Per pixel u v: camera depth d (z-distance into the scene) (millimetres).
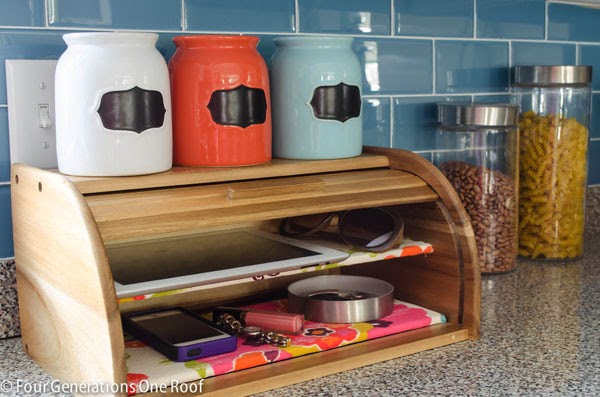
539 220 1432
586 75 1420
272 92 1104
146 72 912
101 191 874
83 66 892
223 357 888
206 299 1123
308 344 934
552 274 1347
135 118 904
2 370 917
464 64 1438
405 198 1014
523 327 1057
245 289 1158
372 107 1328
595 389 839
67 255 797
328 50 1081
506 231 1345
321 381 882
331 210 951
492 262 1338
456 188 1350
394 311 1068
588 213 1672
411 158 1076
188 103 987
